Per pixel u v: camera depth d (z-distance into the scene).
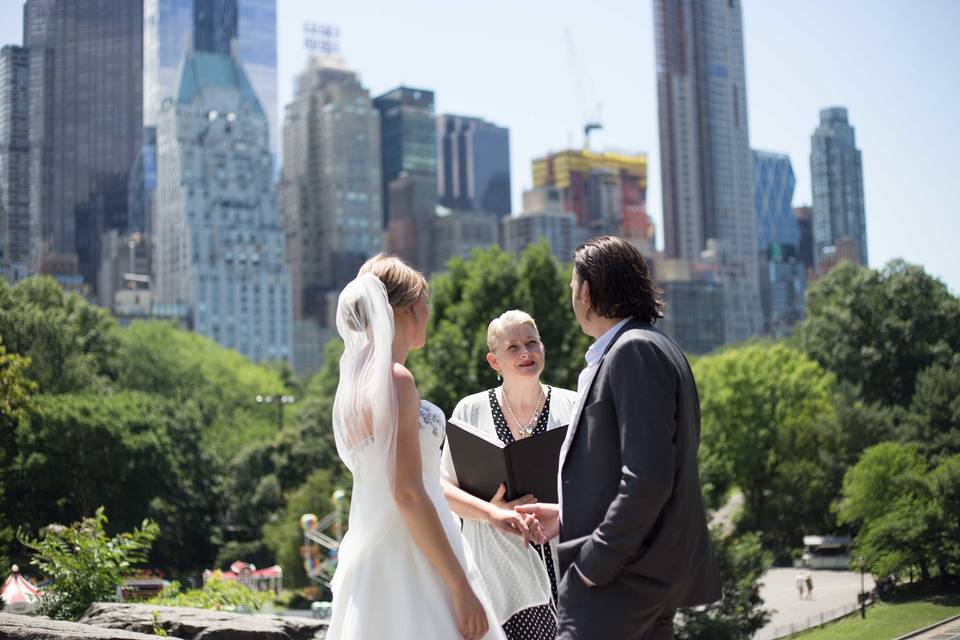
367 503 3.32
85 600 6.86
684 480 3.27
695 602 3.29
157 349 86.00
